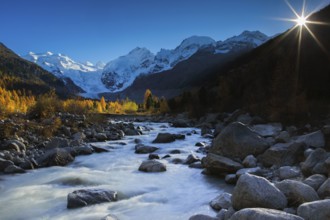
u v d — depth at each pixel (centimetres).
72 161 1378
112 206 791
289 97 2606
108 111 7944
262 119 2234
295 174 902
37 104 2602
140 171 1180
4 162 1201
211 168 1099
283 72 3203
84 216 727
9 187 988
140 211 757
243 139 1227
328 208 523
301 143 1109
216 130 2241
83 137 1923
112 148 1717
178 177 1079
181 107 7300
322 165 842
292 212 603
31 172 1182
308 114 2138
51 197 877
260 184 654
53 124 2084
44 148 1585
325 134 1206
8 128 1719
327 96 2736
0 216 745
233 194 685
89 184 1009
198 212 739
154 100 9912
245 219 527
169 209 770
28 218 730
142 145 1716
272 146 1175
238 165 1082
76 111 3225
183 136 2175
